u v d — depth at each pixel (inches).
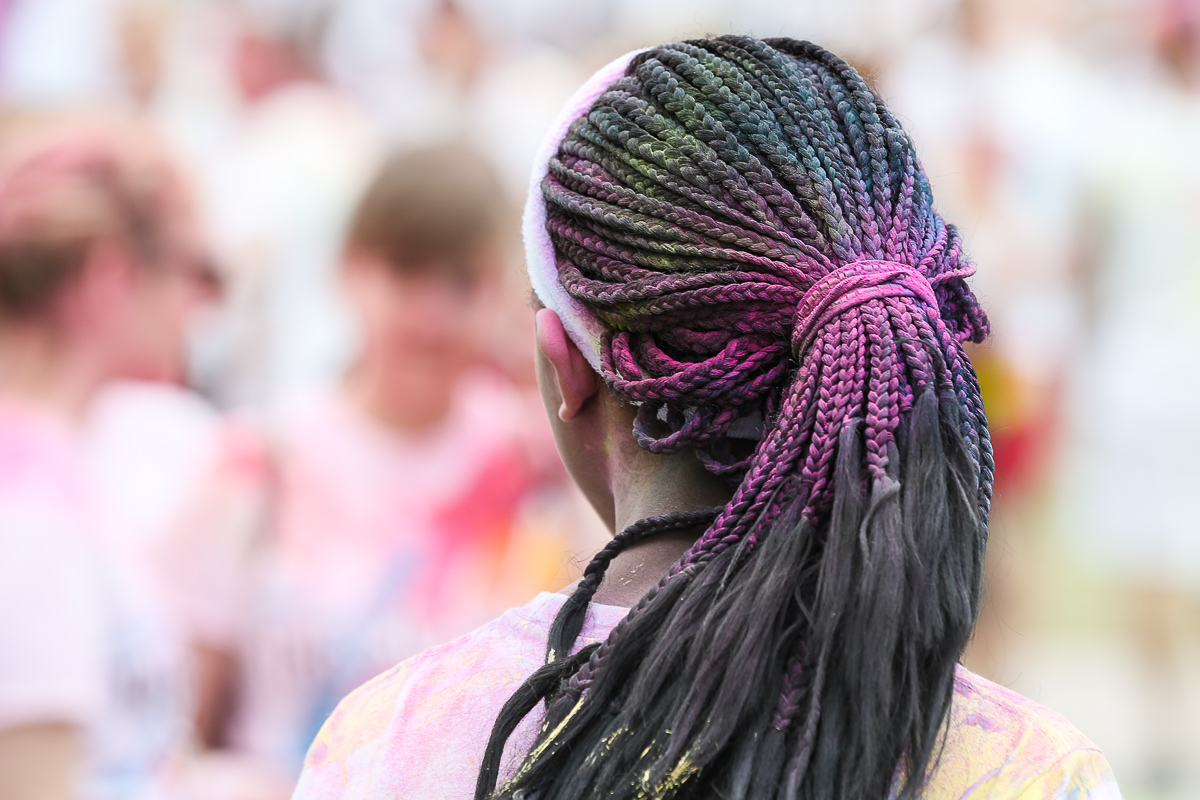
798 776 110.7
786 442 119.0
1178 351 524.1
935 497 114.7
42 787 215.9
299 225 523.2
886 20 621.9
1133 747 495.2
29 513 222.5
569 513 408.5
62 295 247.6
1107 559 534.0
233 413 441.1
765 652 113.2
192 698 338.0
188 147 561.0
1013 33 592.1
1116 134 552.1
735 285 123.2
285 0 665.0
